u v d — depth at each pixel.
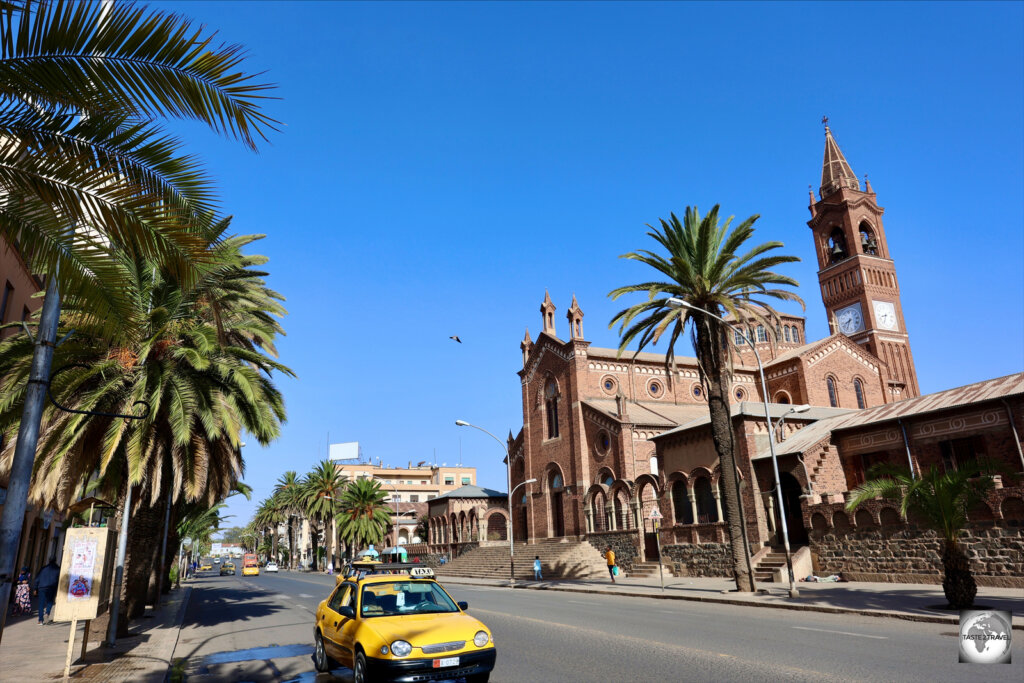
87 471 17.22
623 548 39.66
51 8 6.58
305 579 56.28
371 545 69.81
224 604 27.78
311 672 11.20
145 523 19.55
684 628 14.81
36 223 7.97
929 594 18.98
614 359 52.22
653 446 45.28
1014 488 19.59
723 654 11.02
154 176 7.86
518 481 57.47
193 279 8.30
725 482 24.42
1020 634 12.76
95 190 7.53
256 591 36.94
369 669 8.41
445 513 65.31
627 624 15.90
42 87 7.01
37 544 31.75
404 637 8.55
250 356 18.19
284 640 15.52
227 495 25.84
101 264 8.35
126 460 17.58
